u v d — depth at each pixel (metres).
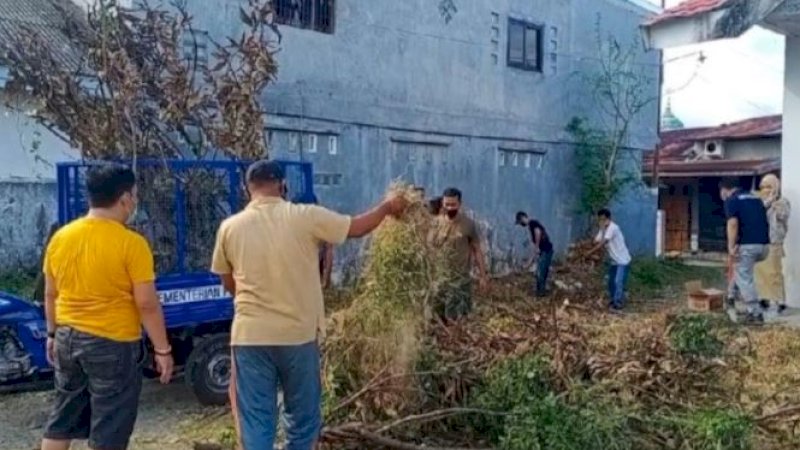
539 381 5.65
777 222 10.82
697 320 6.26
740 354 7.00
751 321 10.31
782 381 7.15
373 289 5.77
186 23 9.73
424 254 5.83
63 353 4.48
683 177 26.20
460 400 5.79
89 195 4.55
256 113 8.38
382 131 14.23
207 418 6.57
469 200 16.12
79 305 4.43
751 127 27.70
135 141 7.45
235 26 11.67
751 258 10.42
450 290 6.39
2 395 6.95
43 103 8.09
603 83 19.20
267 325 4.45
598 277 15.19
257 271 4.48
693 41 9.98
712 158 27.53
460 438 5.68
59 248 4.49
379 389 5.64
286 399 4.60
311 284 4.56
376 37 14.02
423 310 5.81
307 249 4.55
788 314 10.92
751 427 5.51
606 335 6.95
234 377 4.57
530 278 15.15
